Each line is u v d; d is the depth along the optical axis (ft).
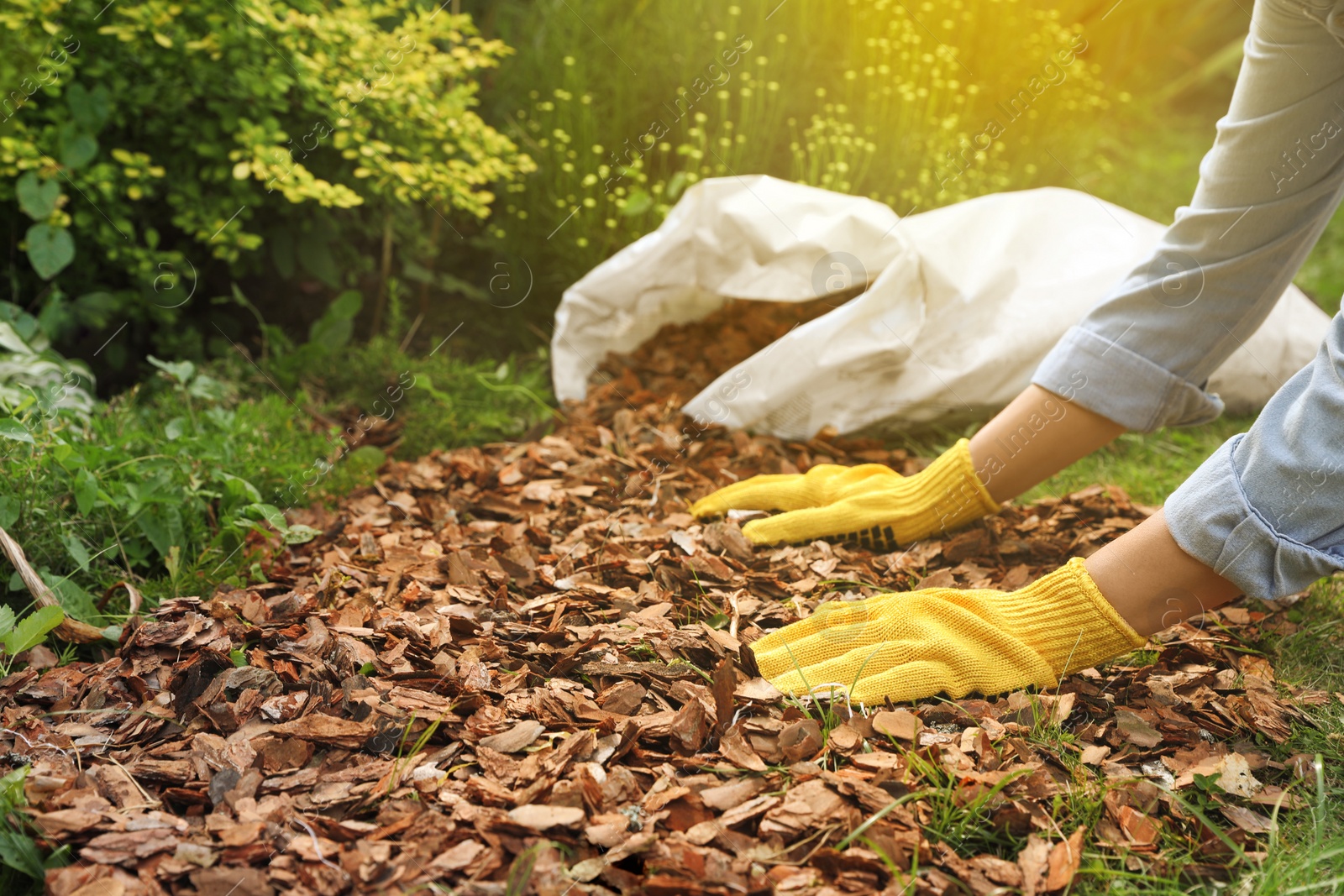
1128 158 16.99
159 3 9.19
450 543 7.38
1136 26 18.71
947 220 9.75
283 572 7.07
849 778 4.64
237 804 4.53
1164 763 5.06
